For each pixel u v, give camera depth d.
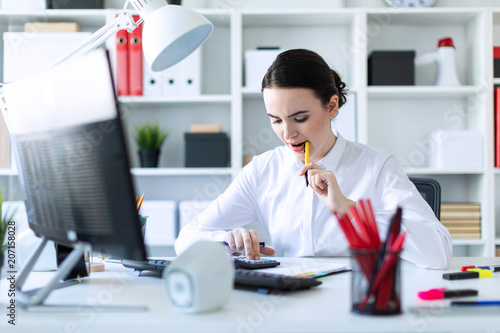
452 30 2.96
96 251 0.88
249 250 1.31
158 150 2.77
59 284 1.03
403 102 2.96
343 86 1.62
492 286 0.99
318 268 1.17
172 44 1.29
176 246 1.64
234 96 2.69
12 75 2.68
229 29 2.97
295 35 2.97
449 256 1.25
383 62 2.73
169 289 0.80
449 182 2.96
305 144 1.45
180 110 2.98
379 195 1.59
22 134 0.98
